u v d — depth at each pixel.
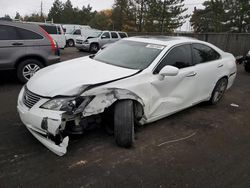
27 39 6.39
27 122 3.17
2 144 3.40
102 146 3.48
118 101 3.31
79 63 4.12
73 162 3.09
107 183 2.76
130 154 3.34
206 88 4.98
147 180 2.86
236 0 33.06
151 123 4.35
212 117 4.89
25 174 2.83
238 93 6.93
